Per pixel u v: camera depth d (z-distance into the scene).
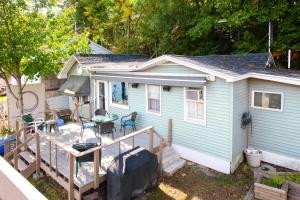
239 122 10.73
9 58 13.67
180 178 10.16
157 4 22.16
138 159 8.55
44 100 18.97
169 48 24.59
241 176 10.14
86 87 16.52
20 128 12.58
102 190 8.65
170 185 9.67
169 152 11.67
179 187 9.53
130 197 8.36
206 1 22.39
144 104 13.38
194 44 24.09
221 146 10.46
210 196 8.91
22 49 13.55
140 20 27.25
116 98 15.39
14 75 14.92
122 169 8.07
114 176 8.11
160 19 22.72
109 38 34.41
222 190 9.24
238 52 20.31
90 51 18.72
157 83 11.85
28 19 14.10
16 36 13.54
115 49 29.94
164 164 10.71
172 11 22.11
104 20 33.91
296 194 8.17
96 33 34.25
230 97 9.90
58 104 20.50
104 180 8.52
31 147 11.04
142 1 23.28
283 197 7.98
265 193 8.34
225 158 10.40
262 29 20.56
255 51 19.75
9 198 1.76
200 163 11.25
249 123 11.41
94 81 16.28
